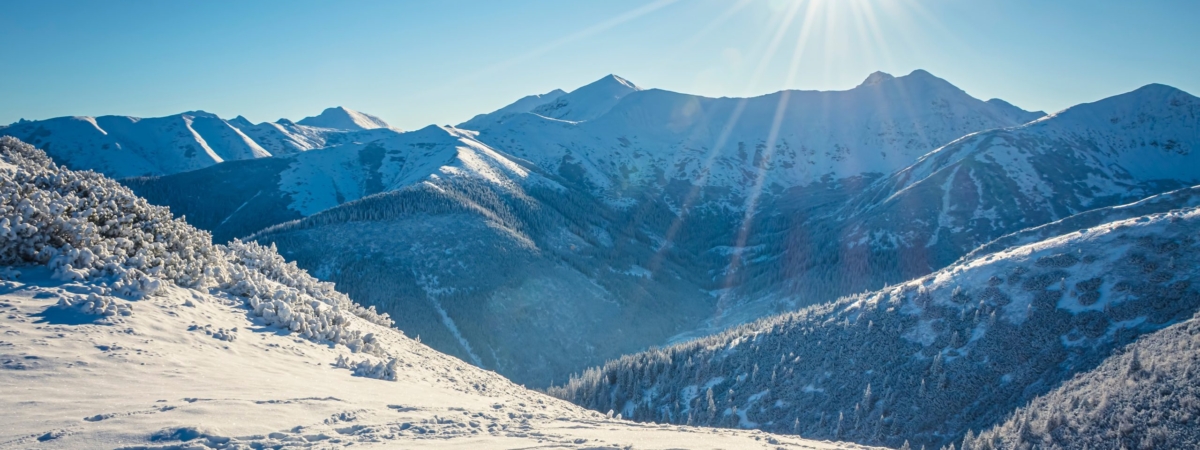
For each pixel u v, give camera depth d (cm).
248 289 2934
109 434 1106
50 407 1263
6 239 2308
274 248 4291
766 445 1446
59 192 2872
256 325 2578
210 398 1448
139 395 1418
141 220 3083
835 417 5519
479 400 2298
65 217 2619
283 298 2995
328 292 4150
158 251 2825
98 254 2523
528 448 1152
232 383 1681
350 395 1791
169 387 1528
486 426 1435
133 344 1847
